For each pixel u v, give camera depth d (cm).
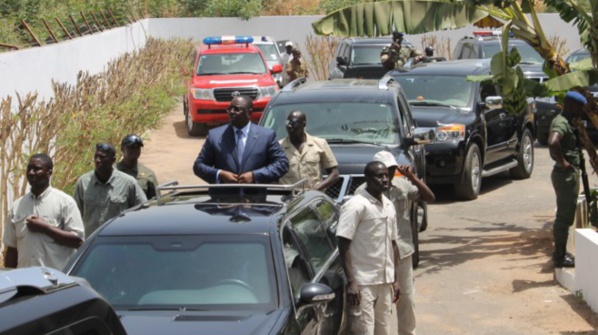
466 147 1619
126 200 877
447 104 1691
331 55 3494
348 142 1220
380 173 768
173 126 2669
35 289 328
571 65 1286
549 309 994
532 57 2653
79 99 1706
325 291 645
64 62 1827
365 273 773
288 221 724
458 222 1482
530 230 1398
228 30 3669
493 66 1164
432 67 1806
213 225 701
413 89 1744
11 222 803
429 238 1370
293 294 654
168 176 1861
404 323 873
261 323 608
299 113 1050
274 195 809
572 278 1044
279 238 686
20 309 316
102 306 344
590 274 980
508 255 1241
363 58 2764
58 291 335
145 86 2377
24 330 311
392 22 1186
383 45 2791
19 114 1198
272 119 1262
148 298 650
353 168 1148
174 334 595
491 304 1030
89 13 2725
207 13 3853
